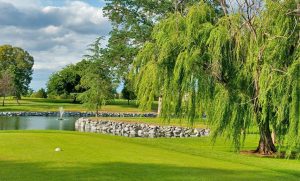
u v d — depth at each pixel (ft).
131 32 187.93
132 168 41.68
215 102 70.13
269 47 64.59
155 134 157.58
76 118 234.17
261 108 70.03
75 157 46.57
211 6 76.69
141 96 77.15
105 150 52.95
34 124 188.34
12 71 344.08
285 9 65.62
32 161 43.32
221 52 69.67
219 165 46.88
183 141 100.73
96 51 212.64
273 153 79.46
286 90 61.82
